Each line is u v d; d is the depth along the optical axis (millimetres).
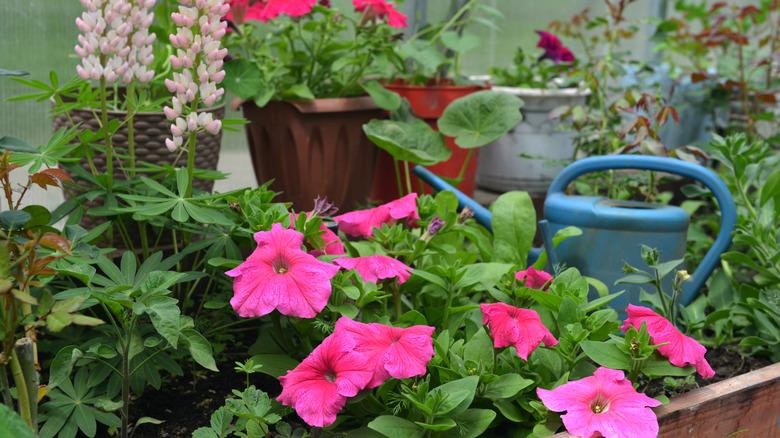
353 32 2555
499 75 2795
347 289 1298
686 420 1302
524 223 1709
